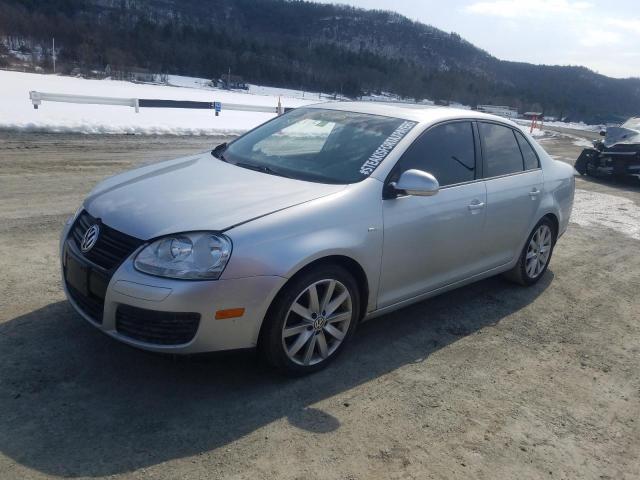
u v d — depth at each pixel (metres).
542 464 2.87
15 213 6.17
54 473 2.44
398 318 4.44
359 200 3.49
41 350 3.38
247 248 2.96
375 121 4.20
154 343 2.88
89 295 3.09
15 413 2.80
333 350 3.54
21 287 4.24
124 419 2.85
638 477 2.85
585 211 9.46
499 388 3.55
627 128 13.34
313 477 2.58
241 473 2.56
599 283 5.80
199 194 3.34
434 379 3.57
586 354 4.15
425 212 3.85
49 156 9.79
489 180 4.53
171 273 2.85
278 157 4.06
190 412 2.96
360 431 2.96
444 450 2.88
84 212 3.44
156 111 19.06
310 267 3.22
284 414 3.03
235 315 2.95
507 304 4.97
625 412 3.43
